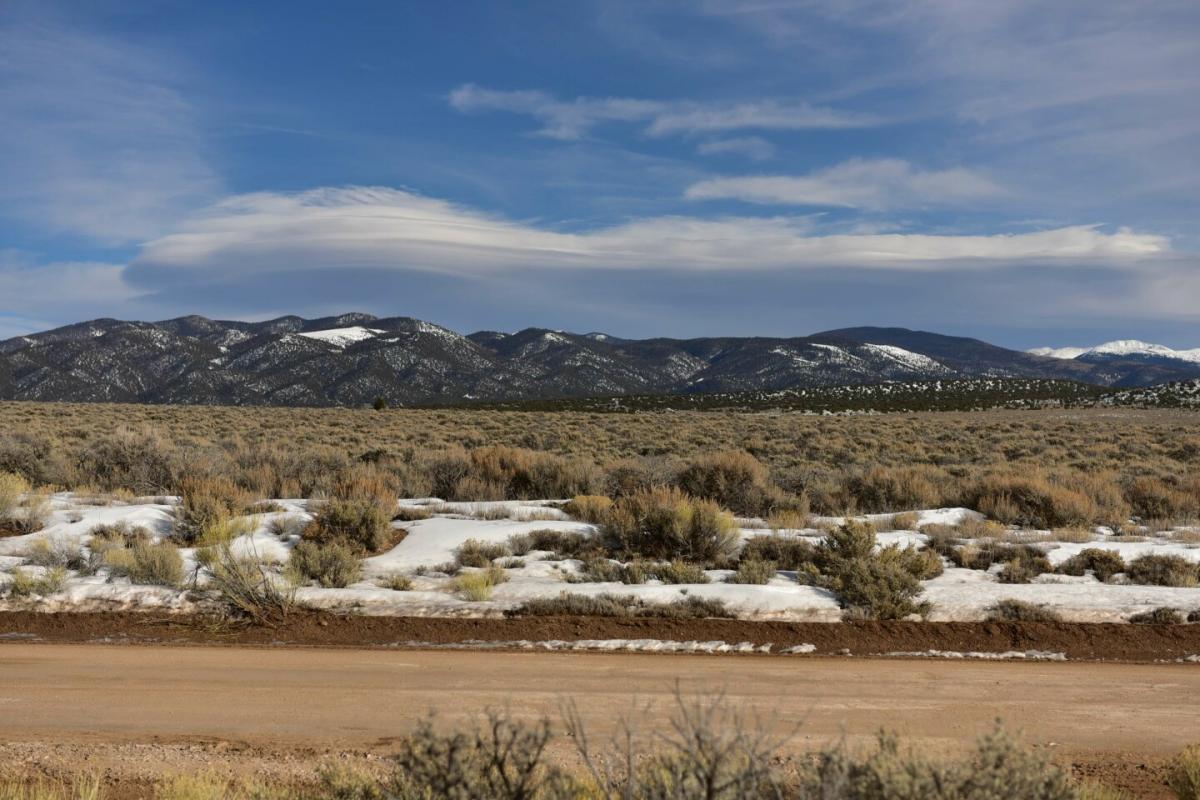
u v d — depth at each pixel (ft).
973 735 24.41
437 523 58.34
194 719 26.07
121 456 80.59
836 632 36.83
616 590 41.93
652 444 140.56
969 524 61.57
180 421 177.68
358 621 38.73
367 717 26.17
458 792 14.06
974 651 34.91
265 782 20.70
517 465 82.94
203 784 19.44
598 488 76.54
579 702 27.55
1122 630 36.76
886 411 307.17
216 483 64.85
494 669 31.89
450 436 150.10
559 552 52.75
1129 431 179.83
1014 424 201.57
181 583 43.34
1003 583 45.44
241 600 39.60
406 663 32.76
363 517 54.13
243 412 227.20
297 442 135.33
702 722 14.11
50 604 40.75
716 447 136.36
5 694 28.53
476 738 14.89
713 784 13.29
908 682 30.14
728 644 35.63
